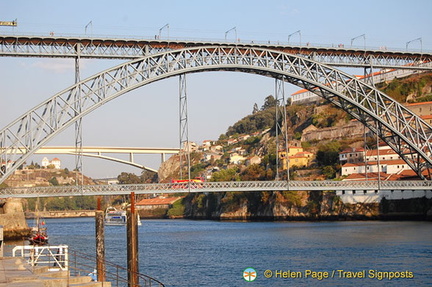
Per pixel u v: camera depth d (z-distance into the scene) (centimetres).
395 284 5553
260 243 9269
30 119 9031
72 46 9488
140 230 13425
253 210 18400
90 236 11469
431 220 13612
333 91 11025
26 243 9900
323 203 15825
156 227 14875
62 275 3812
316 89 11544
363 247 8262
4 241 10606
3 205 11912
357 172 16975
